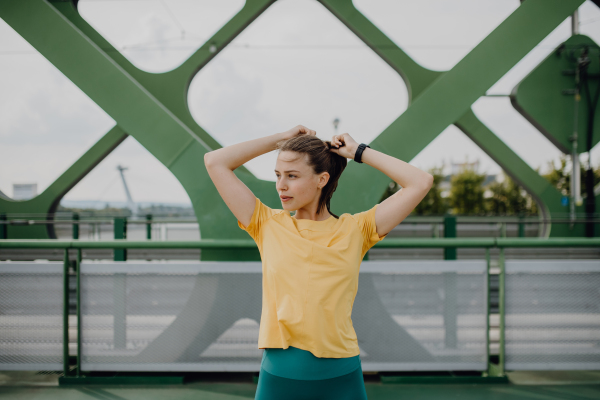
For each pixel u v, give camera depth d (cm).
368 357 232
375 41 516
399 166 101
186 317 231
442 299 232
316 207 104
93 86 251
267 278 96
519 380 233
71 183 596
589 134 663
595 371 245
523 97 662
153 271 231
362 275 232
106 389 221
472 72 264
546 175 1788
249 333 230
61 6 472
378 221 102
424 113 264
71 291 238
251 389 223
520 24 264
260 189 243
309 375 88
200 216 245
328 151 101
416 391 220
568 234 671
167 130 248
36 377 236
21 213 608
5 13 249
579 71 642
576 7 261
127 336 231
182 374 237
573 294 232
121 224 297
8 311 231
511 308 233
